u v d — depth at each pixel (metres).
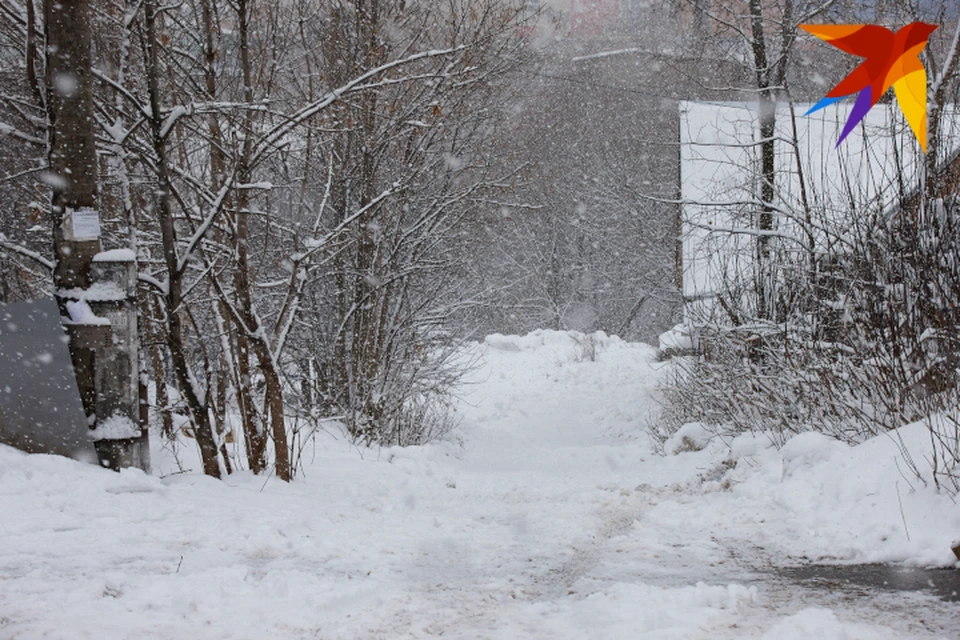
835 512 6.86
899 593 4.96
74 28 8.45
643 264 38.38
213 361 12.59
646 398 24.06
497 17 15.25
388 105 14.17
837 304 11.00
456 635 4.22
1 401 8.30
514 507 8.42
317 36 14.66
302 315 15.84
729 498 8.18
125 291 8.50
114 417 8.39
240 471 9.89
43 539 5.91
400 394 16.64
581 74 42.69
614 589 4.91
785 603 4.79
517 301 40.12
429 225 16.27
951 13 12.18
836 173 15.56
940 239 8.92
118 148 9.38
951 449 6.50
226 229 9.54
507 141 18.91
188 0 9.99
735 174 17.95
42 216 12.01
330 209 15.57
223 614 4.49
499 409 25.17
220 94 10.41
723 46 17.56
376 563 5.82
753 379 12.05
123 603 4.57
